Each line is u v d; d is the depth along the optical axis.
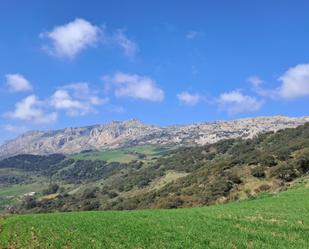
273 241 29.41
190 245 29.78
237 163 138.75
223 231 34.75
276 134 185.88
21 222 56.41
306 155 113.31
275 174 112.50
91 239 36.22
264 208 50.56
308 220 38.94
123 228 40.69
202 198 114.44
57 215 63.03
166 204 119.62
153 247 30.14
